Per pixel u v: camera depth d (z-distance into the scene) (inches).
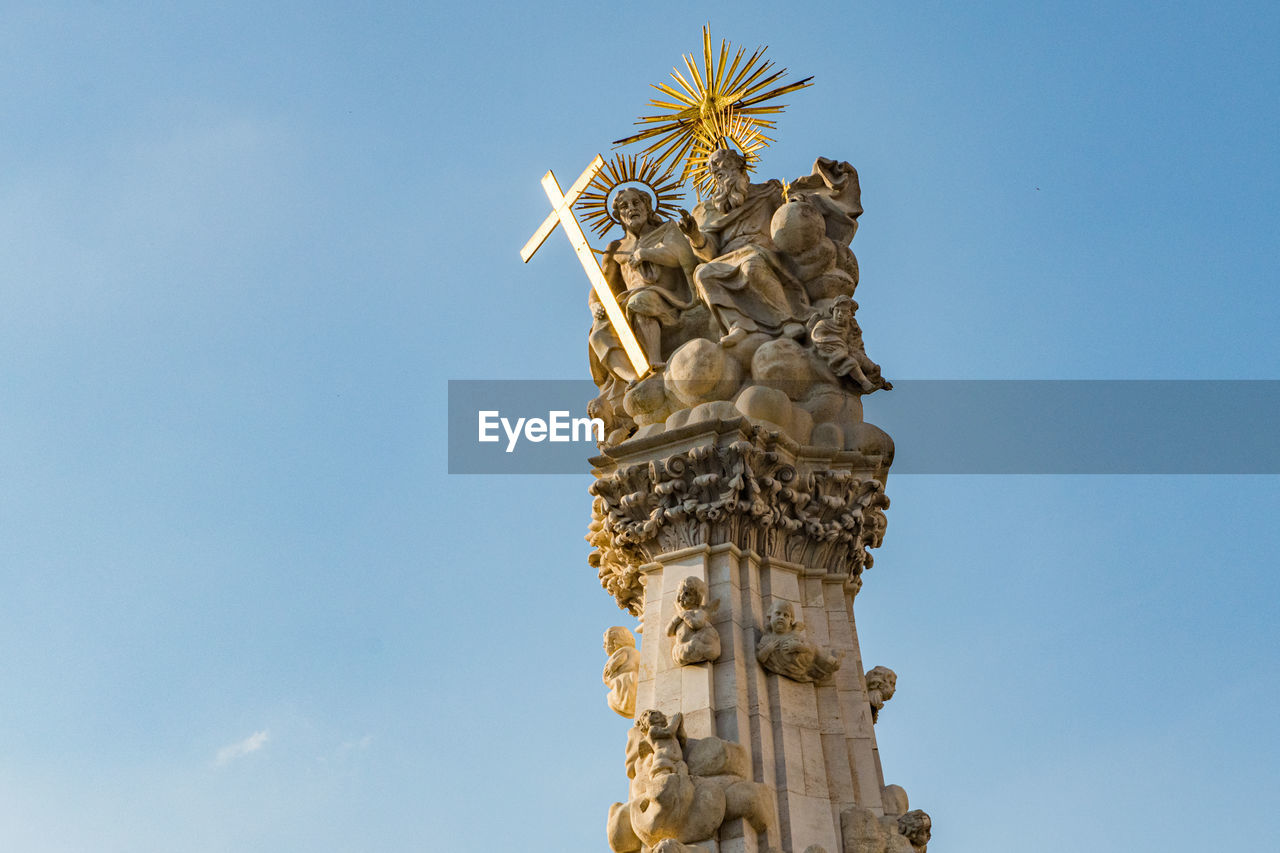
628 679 947.3
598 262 1053.2
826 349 965.8
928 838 838.5
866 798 844.6
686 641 864.3
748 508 910.4
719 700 849.5
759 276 995.3
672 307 1037.2
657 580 922.7
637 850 826.8
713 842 791.7
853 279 1020.5
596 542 1015.0
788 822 807.1
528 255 1103.6
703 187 1137.4
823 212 1030.4
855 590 944.9
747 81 1150.3
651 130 1159.0
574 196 1086.4
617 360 1033.5
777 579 910.4
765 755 831.7
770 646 863.1
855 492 941.2
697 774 810.2
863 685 889.5
